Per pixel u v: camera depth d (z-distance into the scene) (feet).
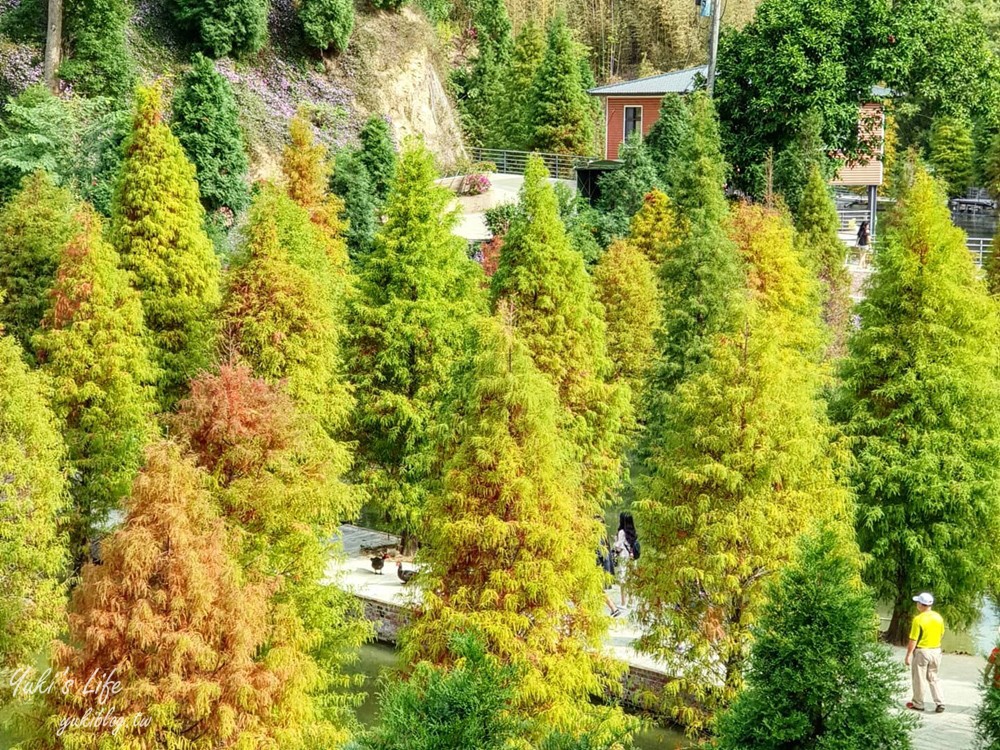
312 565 77.61
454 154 248.93
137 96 120.67
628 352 133.39
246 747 60.59
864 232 204.85
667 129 192.03
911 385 91.40
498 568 73.15
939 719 75.36
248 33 205.67
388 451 116.57
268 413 78.43
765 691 49.26
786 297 124.88
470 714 38.91
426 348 115.55
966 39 193.77
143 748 58.29
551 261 101.91
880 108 194.08
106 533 98.89
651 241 154.92
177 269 119.75
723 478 76.07
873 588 91.86
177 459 63.52
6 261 120.88
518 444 74.54
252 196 163.43
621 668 76.02
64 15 183.73
